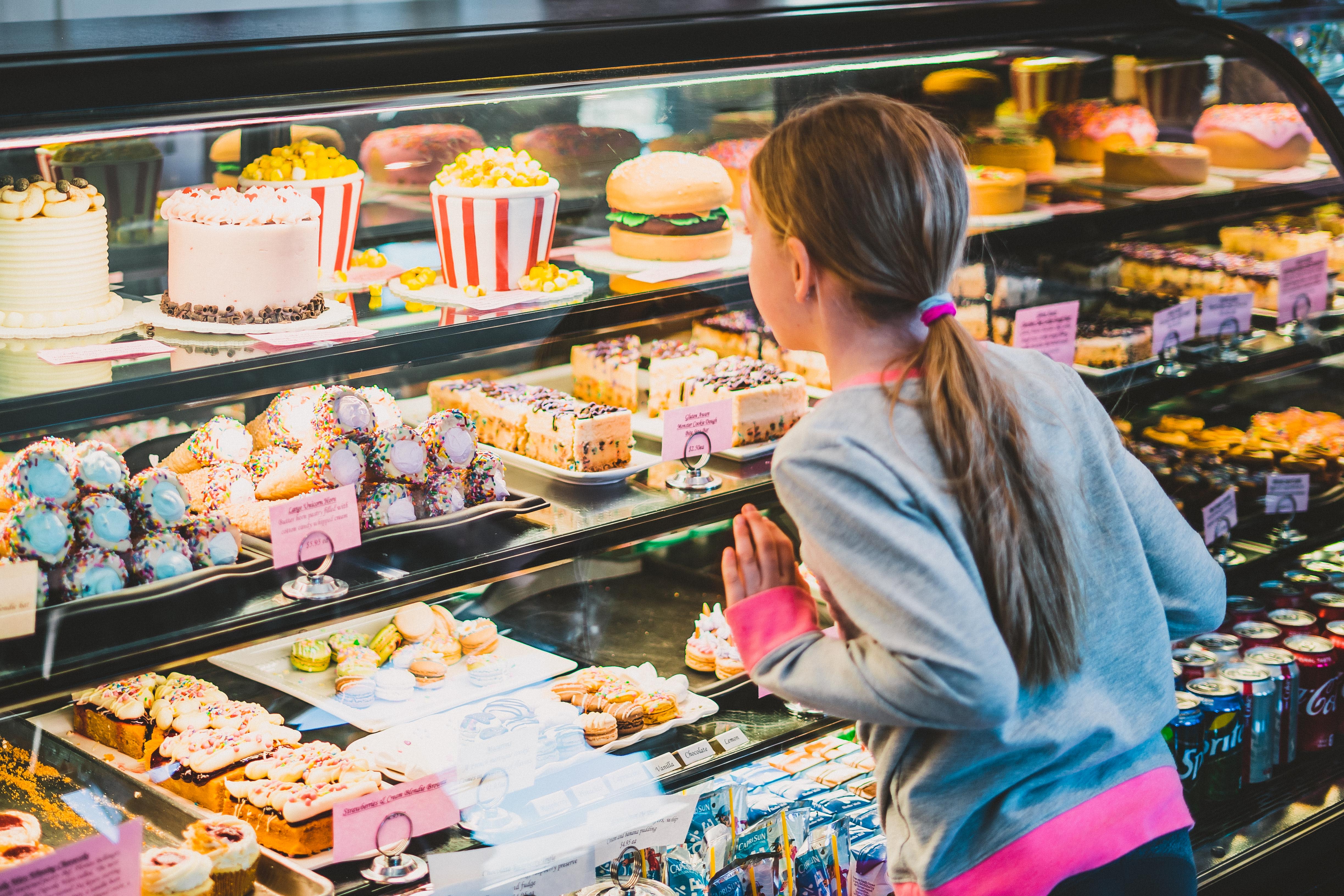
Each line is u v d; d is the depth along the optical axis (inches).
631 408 101.5
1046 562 52.1
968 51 93.3
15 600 61.5
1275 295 121.0
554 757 82.5
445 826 76.2
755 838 84.7
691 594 103.3
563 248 88.7
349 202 80.0
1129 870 55.9
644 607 100.9
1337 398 124.9
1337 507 123.3
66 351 65.4
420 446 79.4
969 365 52.1
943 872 55.6
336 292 79.6
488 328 75.5
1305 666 108.5
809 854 85.8
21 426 59.8
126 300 74.0
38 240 67.4
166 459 77.5
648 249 87.7
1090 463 56.9
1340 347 122.3
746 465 95.2
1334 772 108.1
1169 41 106.3
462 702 85.1
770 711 90.1
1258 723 104.4
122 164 71.4
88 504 64.2
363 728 81.3
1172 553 59.6
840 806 88.1
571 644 95.6
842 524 49.9
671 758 84.4
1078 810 55.6
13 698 60.7
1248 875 95.9
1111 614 56.1
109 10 81.8
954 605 48.3
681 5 86.4
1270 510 121.0
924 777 55.0
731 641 94.2
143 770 74.9
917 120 54.0
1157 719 57.4
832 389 56.9
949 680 47.6
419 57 69.7
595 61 76.1
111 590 64.2
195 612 67.1
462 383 94.0
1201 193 108.3
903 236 52.2
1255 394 124.6
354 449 76.4
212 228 69.6
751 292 80.7
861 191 52.0
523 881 75.0
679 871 82.1
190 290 71.3
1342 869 104.0
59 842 67.6
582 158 87.6
